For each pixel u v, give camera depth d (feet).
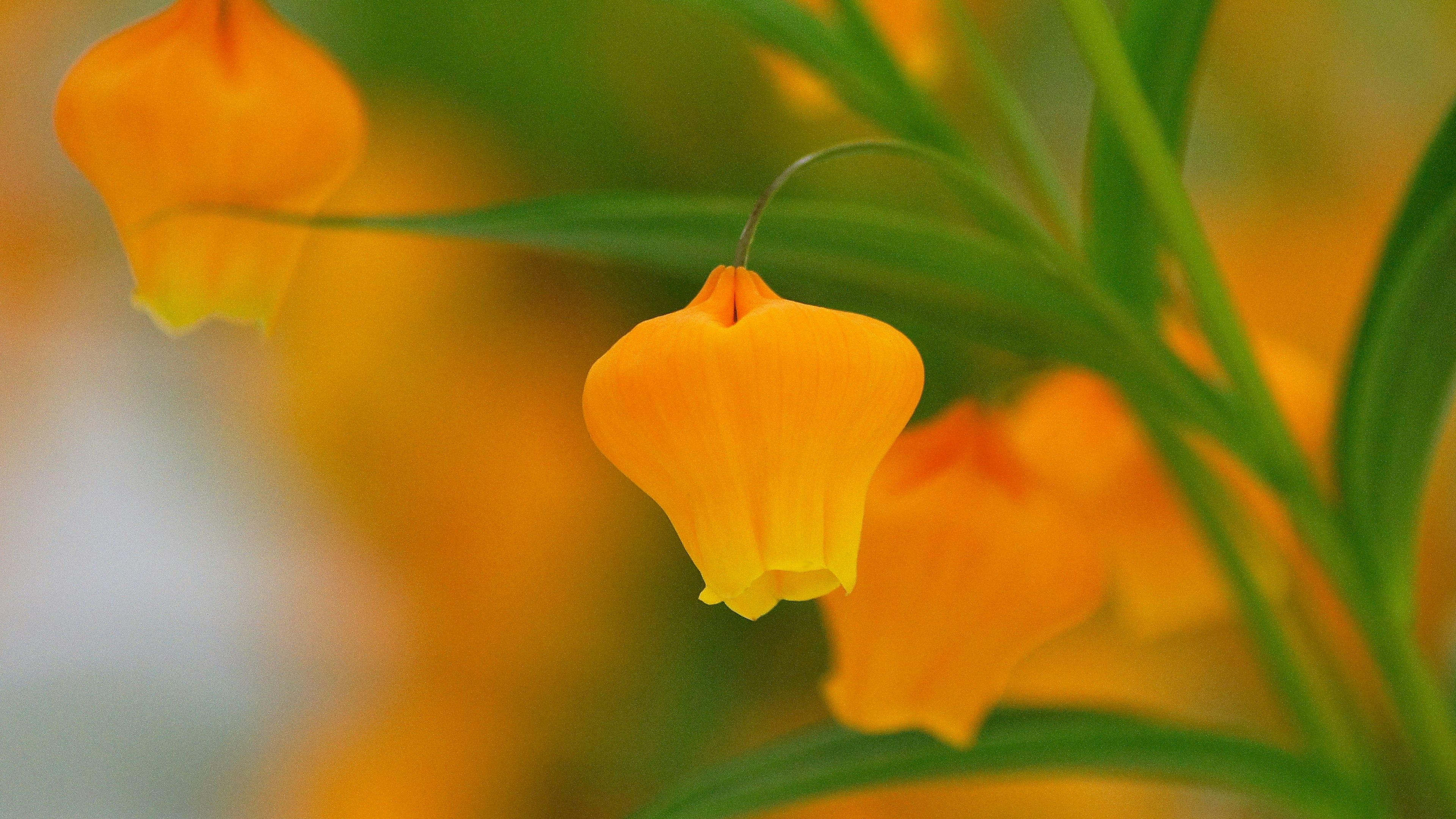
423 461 2.01
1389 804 1.35
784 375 1.18
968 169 1.26
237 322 1.28
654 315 1.94
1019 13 2.12
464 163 1.90
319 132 1.27
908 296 1.29
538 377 1.98
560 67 1.83
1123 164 1.32
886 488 1.32
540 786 2.08
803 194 1.86
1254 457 1.31
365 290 1.92
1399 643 1.32
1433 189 1.27
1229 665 2.07
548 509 2.00
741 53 1.83
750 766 1.36
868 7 1.40
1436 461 1.82
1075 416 1.39
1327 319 2.17
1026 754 1.35
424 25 1.83
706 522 1.18
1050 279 1.29
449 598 2.04
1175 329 1.38
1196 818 2.16
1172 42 1.30
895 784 1.35
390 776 2.15
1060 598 1.32
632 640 2.02
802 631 1.99
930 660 1.32
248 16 1.27
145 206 1.26
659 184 1.88
